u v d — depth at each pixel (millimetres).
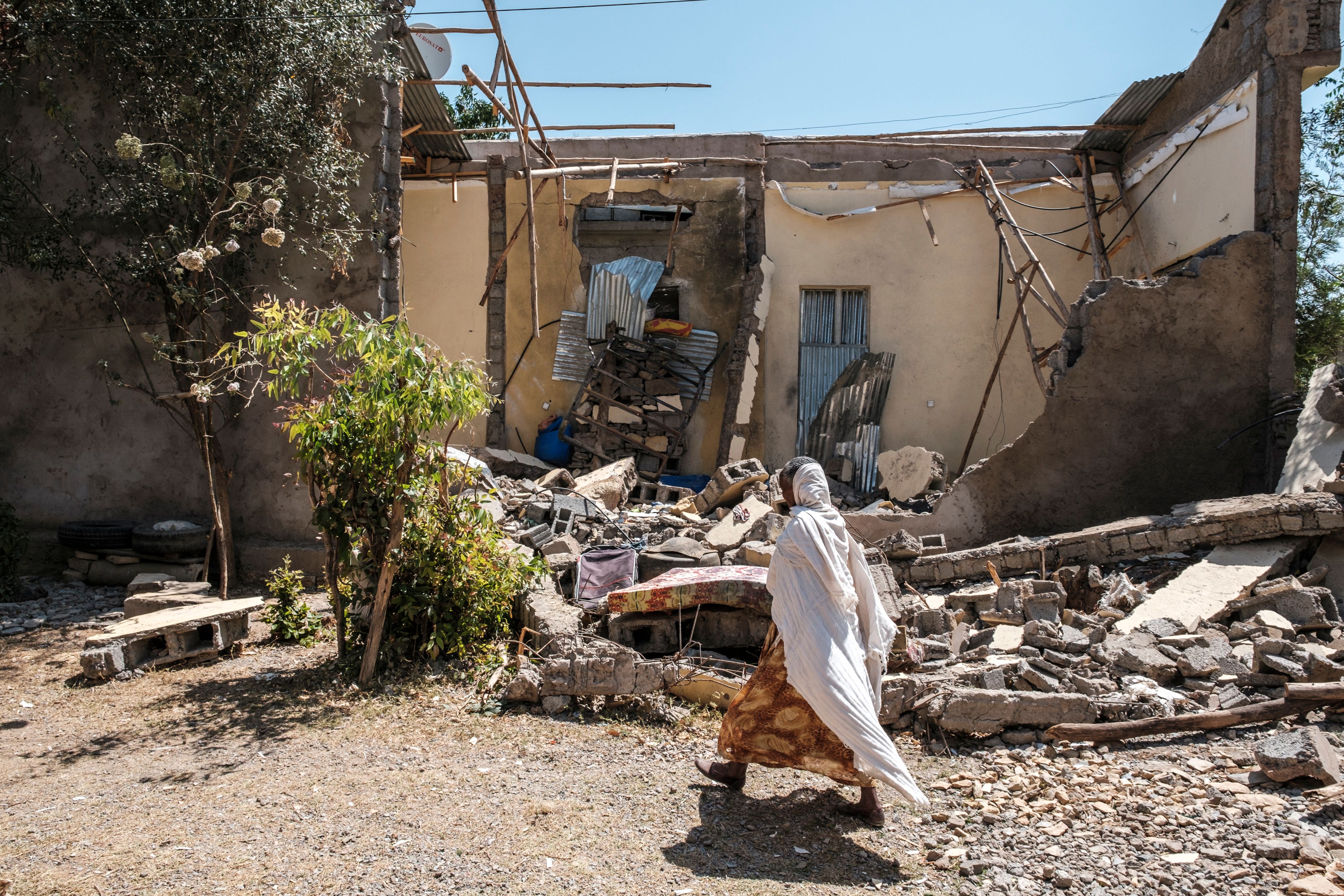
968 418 12703
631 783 4207
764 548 7137
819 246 12844
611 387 12570
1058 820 3717
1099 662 5125
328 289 9359
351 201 9438
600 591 6723
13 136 9484
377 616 5848
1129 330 8578
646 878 3289
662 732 4879
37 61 8828
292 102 8781
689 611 5945
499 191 12773
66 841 3619
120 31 8289
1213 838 3469
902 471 11422
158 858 3430
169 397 8680
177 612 6809
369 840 3584
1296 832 3447
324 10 8766
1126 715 4570
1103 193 12633
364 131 9484
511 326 12797
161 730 5195
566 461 12383
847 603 3686
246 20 8266
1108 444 8539
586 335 12633
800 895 3172
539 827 3707
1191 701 4707
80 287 9680
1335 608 5621
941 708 4637
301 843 3557
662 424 12445
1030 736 4562
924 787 4148
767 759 3828
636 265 12492
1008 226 12688
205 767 4539
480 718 5148
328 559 6113
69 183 9477
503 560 6531
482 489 9523
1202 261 8625
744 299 12531
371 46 9398
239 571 9188
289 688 5898
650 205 12852
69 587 9250
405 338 5656
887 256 12805
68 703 5820
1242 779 3959
